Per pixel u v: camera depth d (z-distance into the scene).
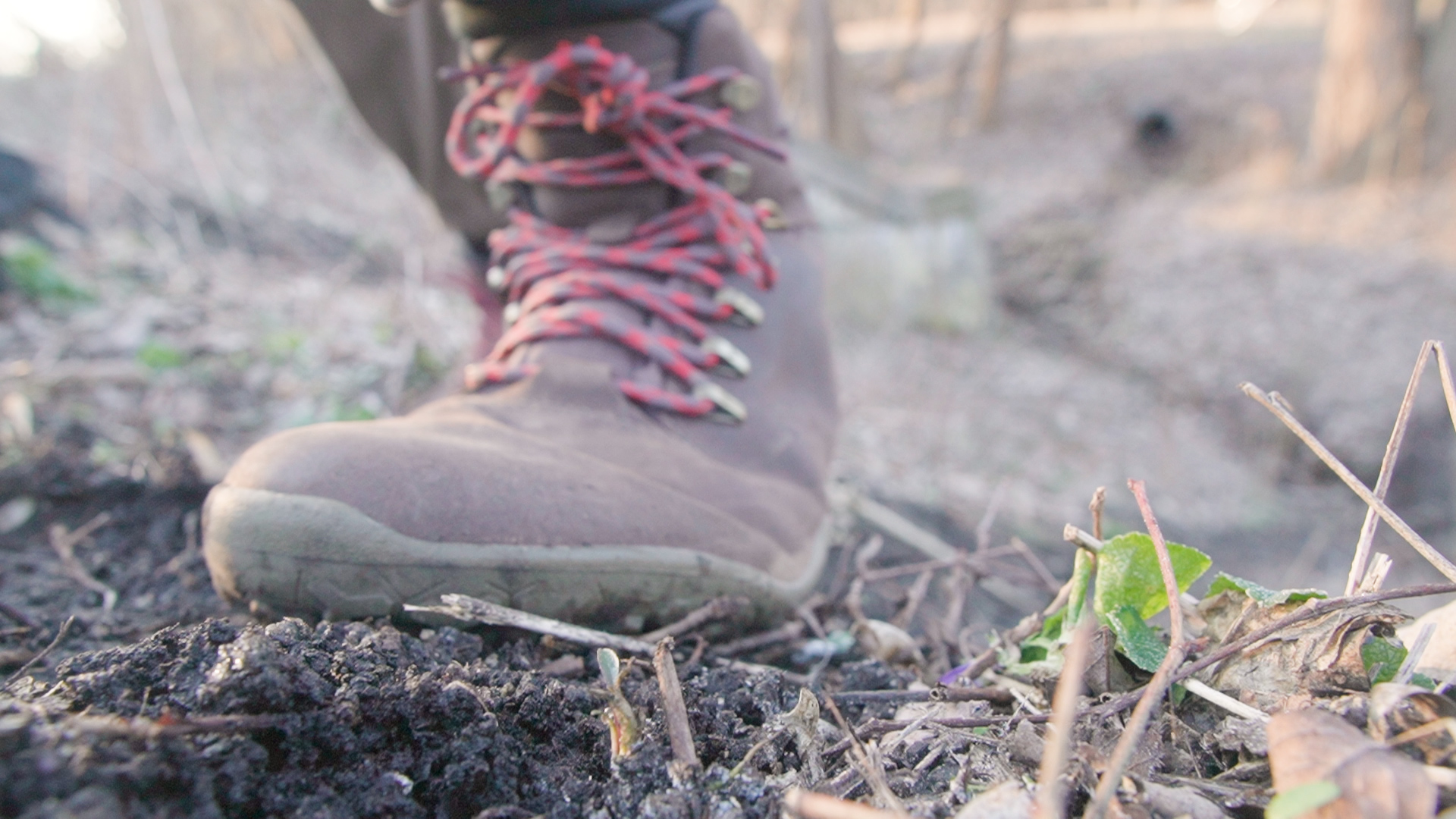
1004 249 2.54
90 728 0.24
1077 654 0.20
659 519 0.36
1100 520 0.32
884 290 1.84
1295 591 0.30
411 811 0.27
